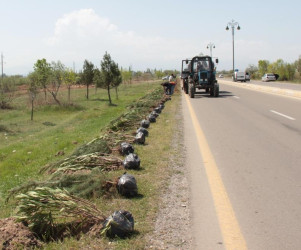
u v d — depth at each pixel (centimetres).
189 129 1187
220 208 495
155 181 619
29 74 3084
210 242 399
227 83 5312
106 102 3306
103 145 855
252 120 1345
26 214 434
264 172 660
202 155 809
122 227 410
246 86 3938
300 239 398
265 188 571
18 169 989
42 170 782
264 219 454
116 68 3111
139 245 391
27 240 391
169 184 604
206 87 2709
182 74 3183
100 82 3088
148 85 6100
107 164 710
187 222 452
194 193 559
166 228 435
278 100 2178
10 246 379
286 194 540
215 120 1386
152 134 1094
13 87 3609
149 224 446
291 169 673
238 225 440
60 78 3372
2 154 1245
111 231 410
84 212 442
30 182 584
